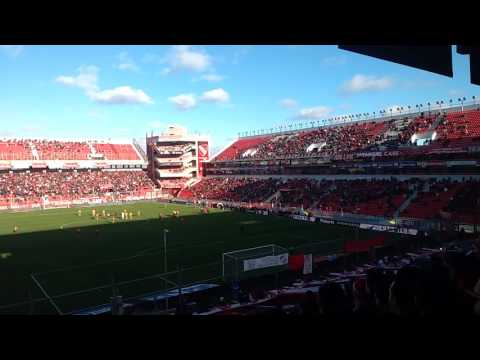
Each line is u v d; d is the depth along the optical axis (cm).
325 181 6825
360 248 2736
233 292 2125
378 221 4738
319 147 7375
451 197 4766
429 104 6662
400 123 6769
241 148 9638
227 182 8850
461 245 2775
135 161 10325
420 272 657
